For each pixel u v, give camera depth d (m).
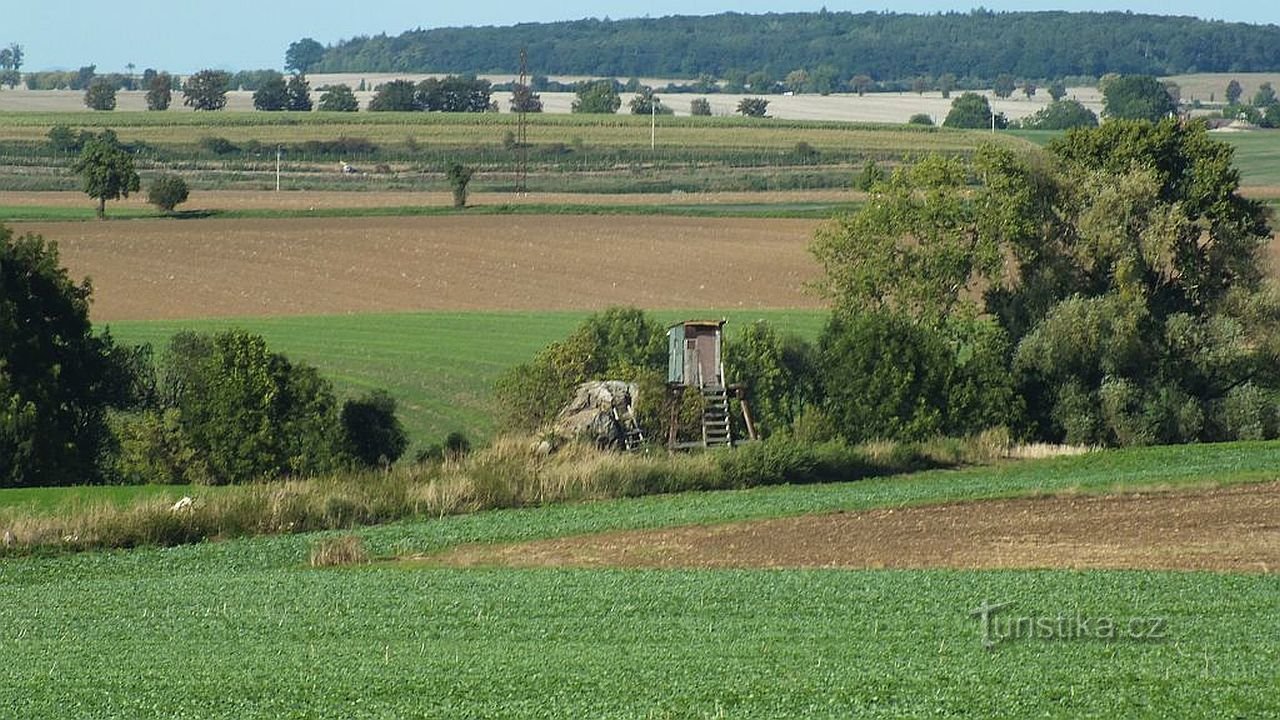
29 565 130.25
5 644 95.88
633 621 97.94
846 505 150.00
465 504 154.38
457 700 78.12
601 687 79.50
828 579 111.38
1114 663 83.31
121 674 85.56
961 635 91.88
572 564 125.56
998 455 194.00
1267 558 119.75
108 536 138.25
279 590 112.31
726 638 92.12
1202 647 87.31
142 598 110.69
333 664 86.94
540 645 91.19
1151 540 128.38
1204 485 156.00
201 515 143.12
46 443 198.88
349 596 108.94
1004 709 74.06
